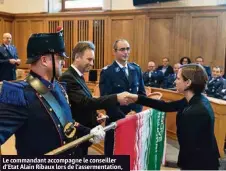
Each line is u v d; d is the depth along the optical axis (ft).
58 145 4.40
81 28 27.32
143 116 6.14
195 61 22.77
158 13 24.48
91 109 6.27
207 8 22.67
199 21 23.20
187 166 5.70
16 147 4.39
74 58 6.70
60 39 4.59
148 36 24.99
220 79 17.53
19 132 4.25
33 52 4.46
